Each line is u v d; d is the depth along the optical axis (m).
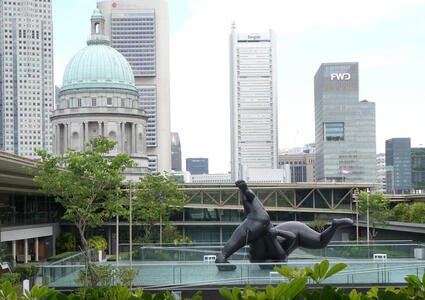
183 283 39.22
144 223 73.25
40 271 52.47
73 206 40.03
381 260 44.88
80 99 124.06
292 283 8.51
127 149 124.00
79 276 36.72
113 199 43.50
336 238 90.50
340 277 38.44
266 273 38.59
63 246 83.94
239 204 91.62
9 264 51.22
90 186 41.97
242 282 38.72
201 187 92.31
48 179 41.03
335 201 89.75
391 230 82.00
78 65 126.38
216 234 93.25
